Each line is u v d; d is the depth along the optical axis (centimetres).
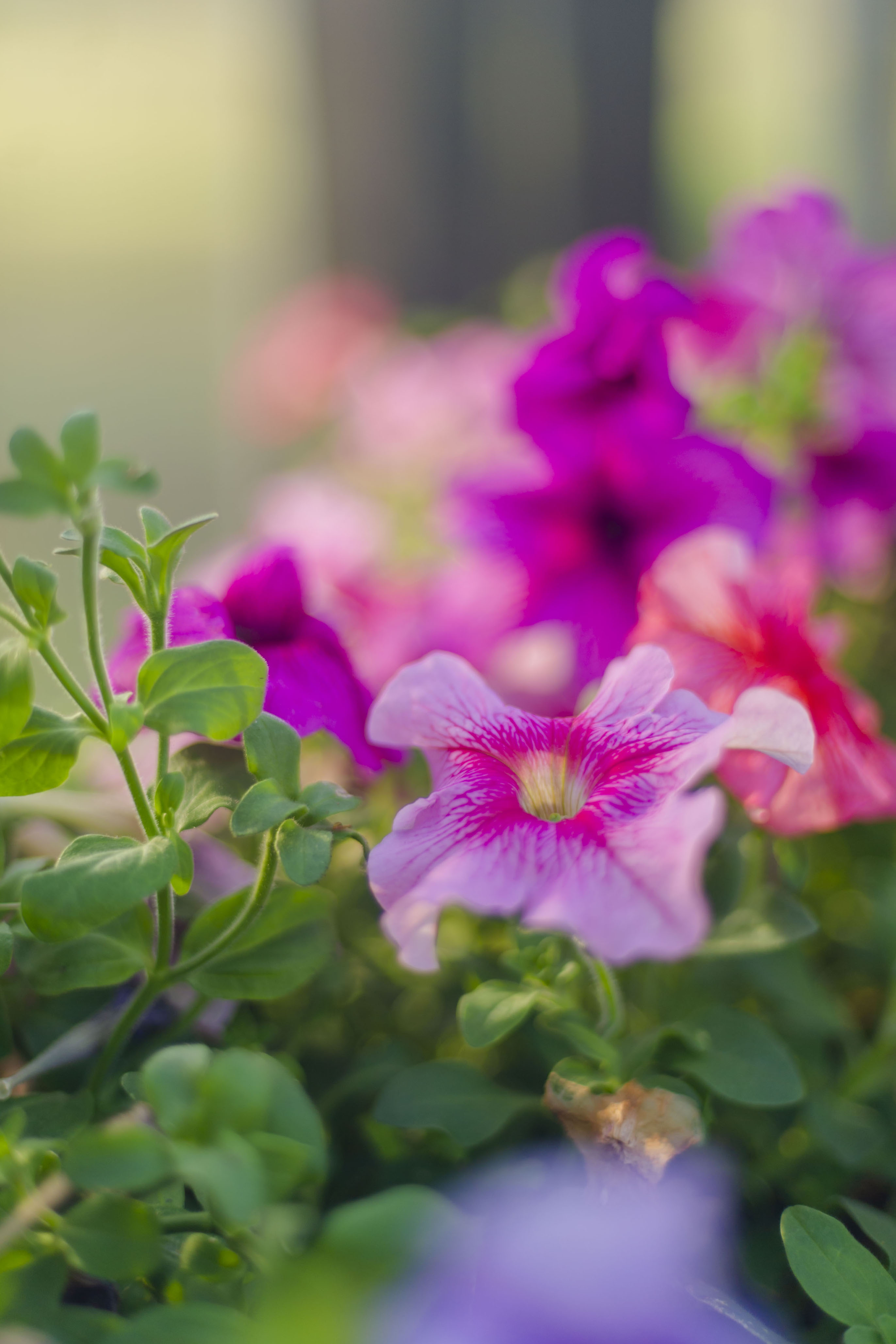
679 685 57
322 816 50
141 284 189
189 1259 48
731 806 59
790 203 73
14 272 174
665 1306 45
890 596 88
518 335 99
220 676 50
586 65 157
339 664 56
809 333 73
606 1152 52
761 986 60
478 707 52
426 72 152
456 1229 44
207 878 55
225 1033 55
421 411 91
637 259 67
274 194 182
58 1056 53
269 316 166
